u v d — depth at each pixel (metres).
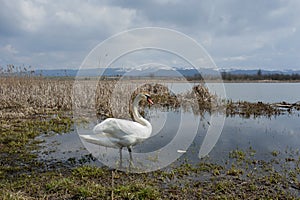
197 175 5.43
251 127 10.06
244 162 6.15
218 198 4.41
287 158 6.36
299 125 10.48
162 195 4.52
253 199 4.40
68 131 8.96
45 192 4.47
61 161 6.18
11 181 4.98
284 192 4.62
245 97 19.53
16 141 7.73
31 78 15.05
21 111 12.18
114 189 4.44
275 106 15.16
